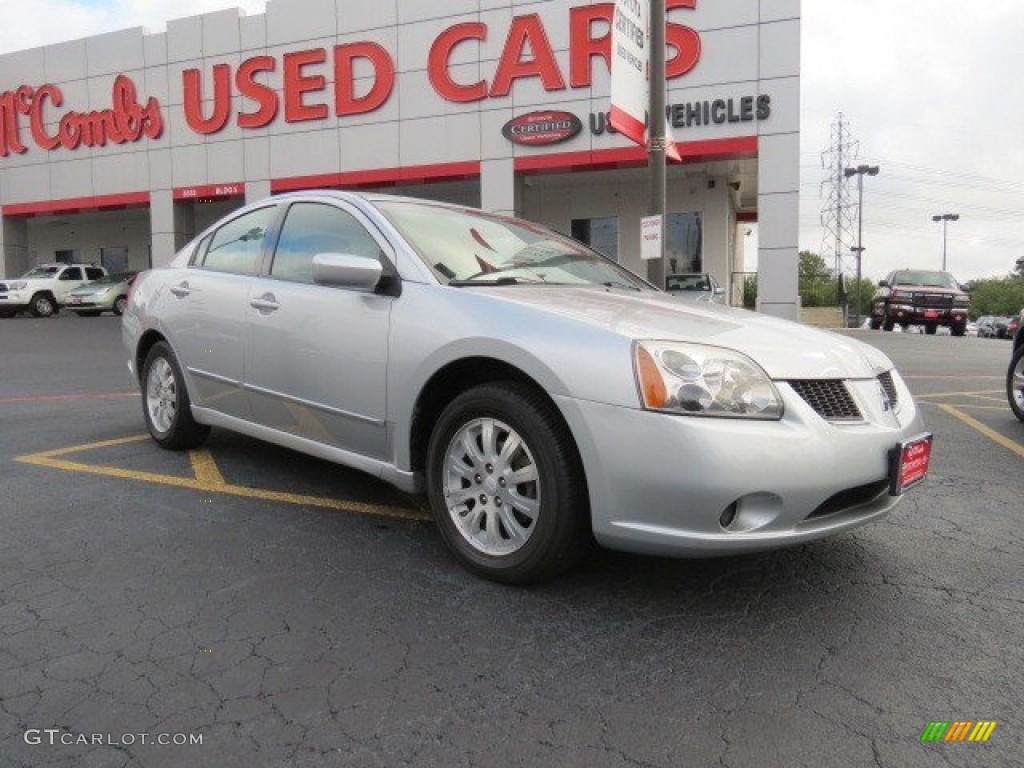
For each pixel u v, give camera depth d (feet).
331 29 67.97
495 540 10.33
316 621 9.28
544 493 9.62
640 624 9.31
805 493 8.97
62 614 9.41
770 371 9.32
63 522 12.62
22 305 81.10
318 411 12.56
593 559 11.27
